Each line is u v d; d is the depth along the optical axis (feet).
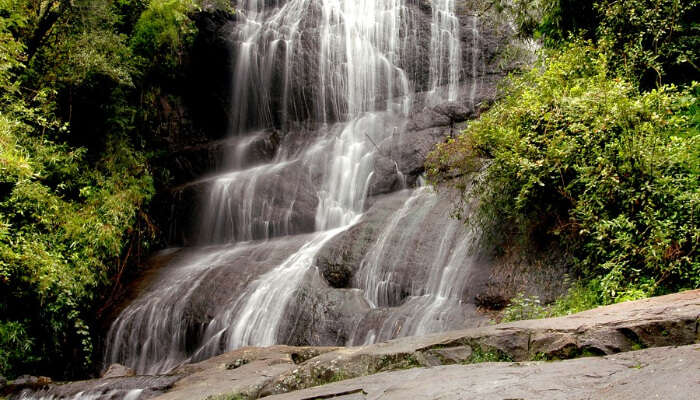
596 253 21.24
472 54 44.78
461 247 27.66
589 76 25.22
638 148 19.86
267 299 28.94
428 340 16.66
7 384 24.31
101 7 38.24
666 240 18.12
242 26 51.52
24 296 30.22
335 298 27.63
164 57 46.68
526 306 21.29
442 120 39.83
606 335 13.05
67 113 40.24
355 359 16.62
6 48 29.73
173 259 38.88
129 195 38.73
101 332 31.71
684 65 26.22
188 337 29.71
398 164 38.34
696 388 8.84
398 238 30.37
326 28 49.88
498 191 25.45
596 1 28.14
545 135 22.86
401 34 48.14
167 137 48.65
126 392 20.86
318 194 40.22
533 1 32.91
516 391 10.53
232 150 46.29
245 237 39.86
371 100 47.32
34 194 30.12
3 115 29.91
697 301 13.64
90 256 33.14
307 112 48.55
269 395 16.55
